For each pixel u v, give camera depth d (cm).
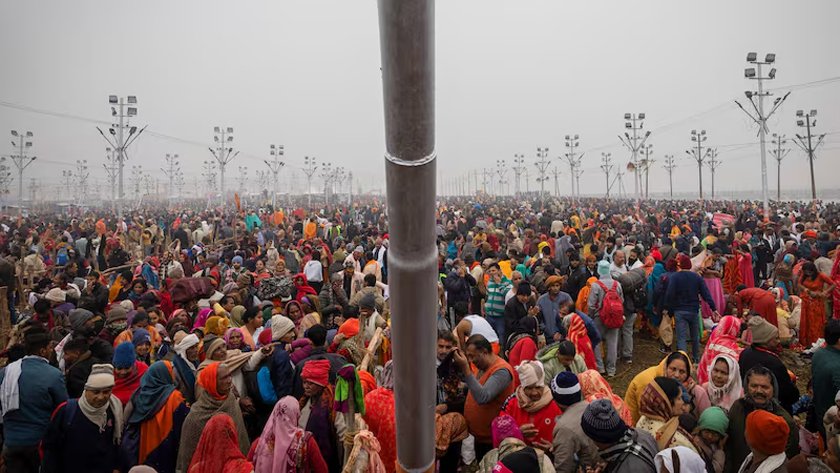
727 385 406
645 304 904
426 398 96
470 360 457
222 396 405
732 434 359
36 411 428
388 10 65
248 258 1373
